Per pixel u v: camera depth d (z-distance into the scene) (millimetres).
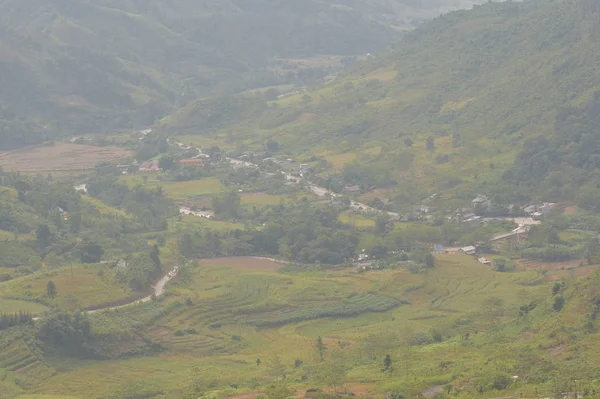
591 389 128000
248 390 158375
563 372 138750
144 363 198500
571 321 165625
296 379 166125
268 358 195250
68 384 184375
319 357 186250
